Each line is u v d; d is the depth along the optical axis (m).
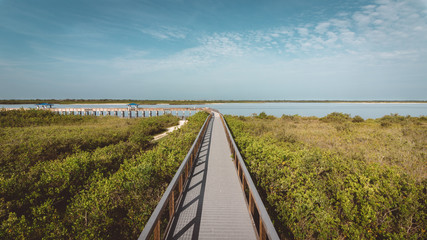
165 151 9.00
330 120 27.16
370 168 6.29
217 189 5.76
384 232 4.11
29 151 10.02
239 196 5.34
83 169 7.68
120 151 10.87
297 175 5.98
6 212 5.20
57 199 6.26
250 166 7.28
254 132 16.73
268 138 13.53
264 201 5.65
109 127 21.72
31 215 5.40
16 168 7.95
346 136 13.76
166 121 29.66
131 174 6.11
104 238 4.49
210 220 4.27
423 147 10.74
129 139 14.33
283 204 4.68
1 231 4.27
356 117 26.86
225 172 7.14
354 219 4.45
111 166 9.25
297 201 4.63
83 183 7.10
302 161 7.00
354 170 6.45
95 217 4.57
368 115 61.94
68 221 4.89
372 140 12.45
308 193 4.83
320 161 7.00
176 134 15.13
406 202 4.49
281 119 31.39
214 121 26.81
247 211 4.62
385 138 12.71
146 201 5.40
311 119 30.75
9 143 11.04
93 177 7.26
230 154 9.59
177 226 4.06
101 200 5.01
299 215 4.26
